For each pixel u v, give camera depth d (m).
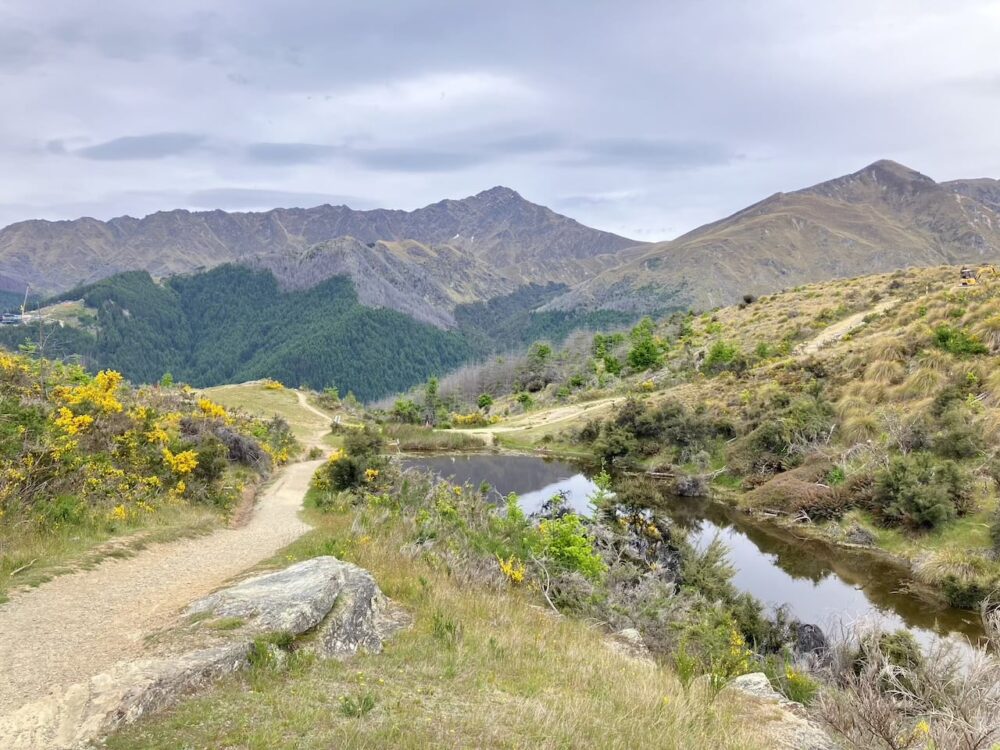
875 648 10.95
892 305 61.00
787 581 21.70
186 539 14.91
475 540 16.12
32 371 22.20
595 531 22.27
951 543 22.48
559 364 127.12
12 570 9.80
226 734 5.25
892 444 28.95
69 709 5.31
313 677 6.82
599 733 6.34
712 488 35.12
